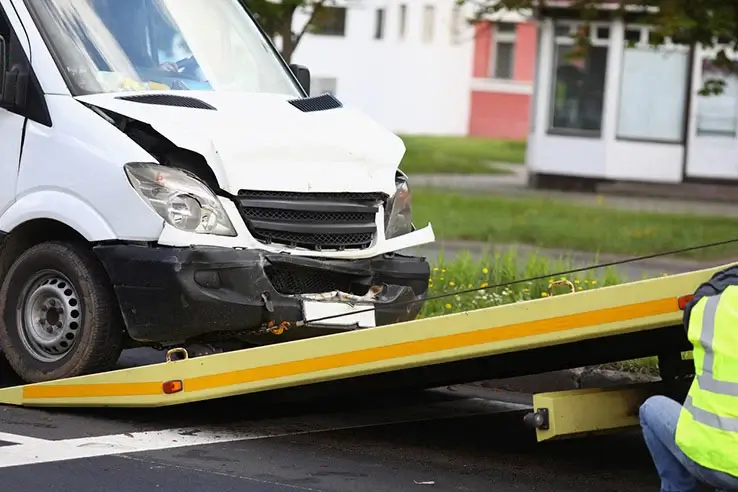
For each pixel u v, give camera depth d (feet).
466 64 217.36
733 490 24.97
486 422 41.34
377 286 41.63
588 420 32.99
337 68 207.31
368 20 208.03
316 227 40.37
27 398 40.06
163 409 41.11
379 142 42.86
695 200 133.08
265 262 38.81
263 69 46.50
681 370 35.78
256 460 34.96
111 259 38.75
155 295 38.34
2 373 45.24
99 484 31.68
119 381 38.17
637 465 36.24
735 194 134.41
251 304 38.40
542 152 138.92
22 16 41.55
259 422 39.88
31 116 40.83
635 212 112.88
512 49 214.07
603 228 99.09
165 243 38.27
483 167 165.37
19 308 41.29
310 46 205.57
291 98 44.62
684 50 133.90
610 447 38.32
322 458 35.63
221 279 38.34
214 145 39.09
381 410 42.75
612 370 44.98
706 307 25.52
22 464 33.12
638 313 30.81
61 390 39.34
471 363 37.06
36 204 40.22
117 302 39.88
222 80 44.62
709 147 134.92
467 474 34.60
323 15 72.95
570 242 91.45
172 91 42.22
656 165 135.64
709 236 96.12
